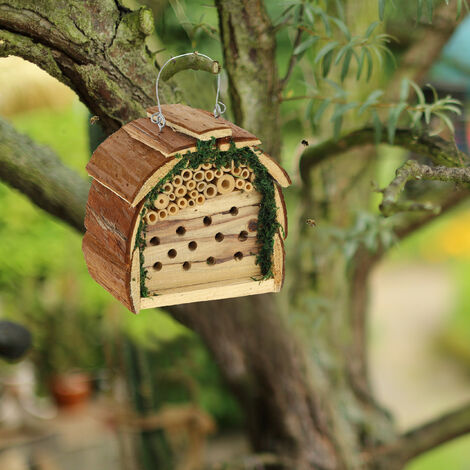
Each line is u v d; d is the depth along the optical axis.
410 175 2.02
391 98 2.74
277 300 2.58
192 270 2.01
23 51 2.09
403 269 9.20
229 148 1.96
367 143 2.35
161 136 1.97
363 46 2.26
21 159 2.28
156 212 1.96
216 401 4.93
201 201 1.98
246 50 2.25
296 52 2.25
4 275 4.17
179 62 2.12
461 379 6.72
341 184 2.77
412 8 2.70
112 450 3.85
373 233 2.56
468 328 7.34
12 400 4.17
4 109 3.43
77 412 4.18
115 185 1.96
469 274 8.57
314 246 2.81
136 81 2.14
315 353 2.88
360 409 3.03
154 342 3.84
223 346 2.63
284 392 2.68
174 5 2.40
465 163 2.26
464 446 5.61
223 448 5.01
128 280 1.96
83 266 4.30
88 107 2.17
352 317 3.10
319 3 2.46
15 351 2.74
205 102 2.30
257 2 2.23
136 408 3.72
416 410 6.12
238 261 2.04
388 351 7.17
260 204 2.03
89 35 2.09
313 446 2.72
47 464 3.75
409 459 2.92
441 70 3.07
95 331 4.39
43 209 2.32
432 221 2.83
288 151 2.76
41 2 2.06
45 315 4.29
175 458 3.65
